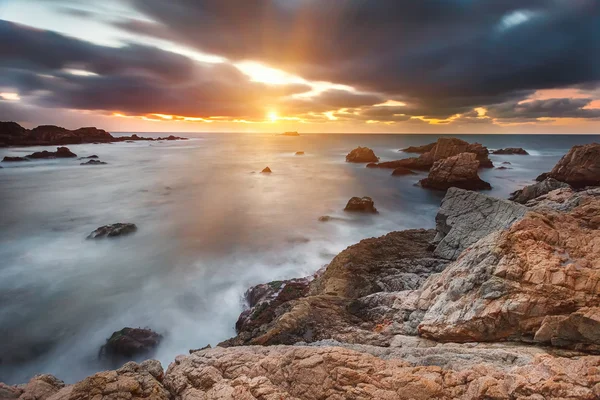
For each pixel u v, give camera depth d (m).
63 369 13.66
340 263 16.72
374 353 8.12
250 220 32.47
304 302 12.93
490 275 8.84
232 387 6.47
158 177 58.34
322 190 47.41
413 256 17.06
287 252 24.25
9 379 13.20
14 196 42.25
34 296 18.48
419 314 10.27
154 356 13.87
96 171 64.25
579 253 8.60
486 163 63.38
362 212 34.62
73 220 32.38
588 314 6.77
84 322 16.33
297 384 6.30
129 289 19.16
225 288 19.17
